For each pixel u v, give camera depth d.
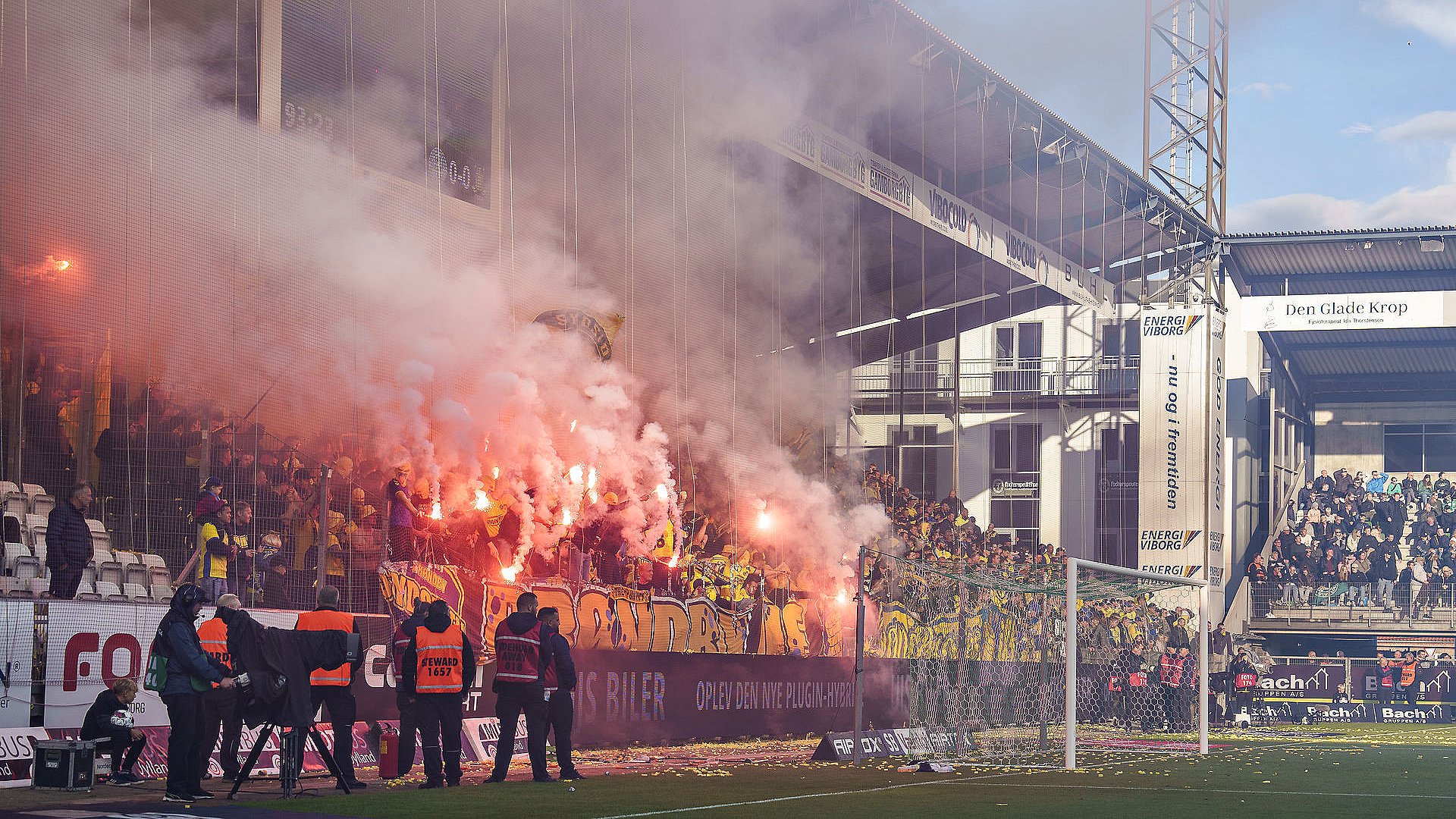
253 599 13.87
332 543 14.89
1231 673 28.84
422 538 15.79
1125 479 38.78
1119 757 17.41
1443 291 35.38
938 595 22.83
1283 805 10.75
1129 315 35.34
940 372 35.22
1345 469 44.12
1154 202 32.12
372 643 13.86
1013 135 27.89
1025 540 39.38
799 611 21.00
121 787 10.83
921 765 14.09
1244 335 37.00
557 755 12.36
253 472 15.00
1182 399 33.78
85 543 12.40
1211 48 35.47
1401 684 31.30
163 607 12.24
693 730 18.00
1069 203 31.58
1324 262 36.09
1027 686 22.77
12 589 11.97
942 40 24.17
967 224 28.30
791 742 19.12
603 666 16.59
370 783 11.67
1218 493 34.97
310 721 10.45
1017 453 39.66
